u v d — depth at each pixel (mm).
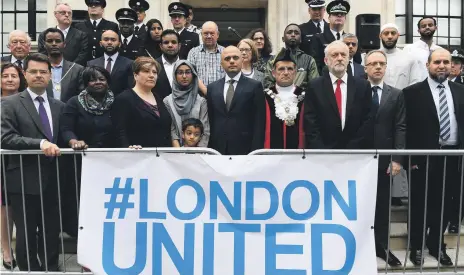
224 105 5055
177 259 4137
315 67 6133
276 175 4148
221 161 4156
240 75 5133
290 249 4117
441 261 5199
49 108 4914
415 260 5223
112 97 5078
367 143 4828
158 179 4176
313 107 4848
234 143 4992
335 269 4109
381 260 5160
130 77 6055
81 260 4148
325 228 4125
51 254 4793
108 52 6133
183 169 4164
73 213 5004
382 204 5094
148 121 4848
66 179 4902
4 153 4379
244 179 4152
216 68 6195
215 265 4125
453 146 5223
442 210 4613
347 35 6379
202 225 4148
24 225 4605
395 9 10070
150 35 6852
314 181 4145
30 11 9875
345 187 4145
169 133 5035
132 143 4855
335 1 7012
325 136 4805
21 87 5426
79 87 5957
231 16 9969
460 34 10328
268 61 6160
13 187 4609
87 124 4930
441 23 10273
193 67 5207
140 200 4176
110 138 4973
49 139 4832
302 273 4105
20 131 4695
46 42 5883
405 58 6320
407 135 5289
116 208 4176
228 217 4145
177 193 4164
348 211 4129
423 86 5230
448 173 5148
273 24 9352
